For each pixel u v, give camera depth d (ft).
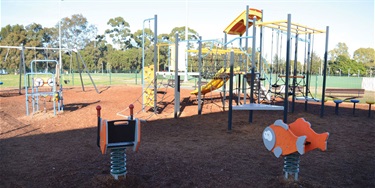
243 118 33.42
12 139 23.07
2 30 214.90
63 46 213.05
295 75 37.55
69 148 20.51
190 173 15.78
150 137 24.25
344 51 243.19
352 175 15.94
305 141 13.28
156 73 35.88
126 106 42.70
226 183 14.48
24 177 15.11
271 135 14.29
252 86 29.43
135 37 234.38
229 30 42.83
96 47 224.33
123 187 13.82
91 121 30.58
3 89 69.46
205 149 20.63
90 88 75.20
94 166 16.74
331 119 33.76
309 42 37.93
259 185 14.24
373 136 25.49
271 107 25.54
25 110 38.01
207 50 37.55
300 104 47.96
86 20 223.51
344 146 22.11
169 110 39.55
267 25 30.12
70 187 13.84
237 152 19.93
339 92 61.16
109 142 13.78
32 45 188.55
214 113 37.14
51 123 29.37
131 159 18.04
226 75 38.32
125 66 208.74
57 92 33.86
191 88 74.74
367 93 73.92
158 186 14.05
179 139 23.61
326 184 14.55
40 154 19.08
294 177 14.71
